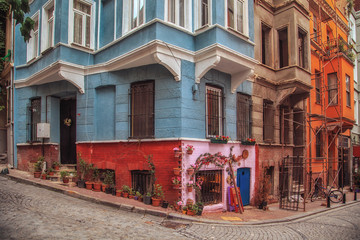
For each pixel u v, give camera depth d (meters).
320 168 15.62
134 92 9.58
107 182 9.57
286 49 13.19
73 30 10.73
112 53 10.07
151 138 8.90
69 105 11.99
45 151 11.65
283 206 10.95
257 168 11.30
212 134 9.70
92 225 6.17
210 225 7.44
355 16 24.25
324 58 16.91
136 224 6.70
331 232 7.54
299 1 13.26
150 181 8.82
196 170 8.63
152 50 8.32
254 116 11.59
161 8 8.59
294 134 14.39
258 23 12.25
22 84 12.80
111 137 9.97
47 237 5.12
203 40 9.04
